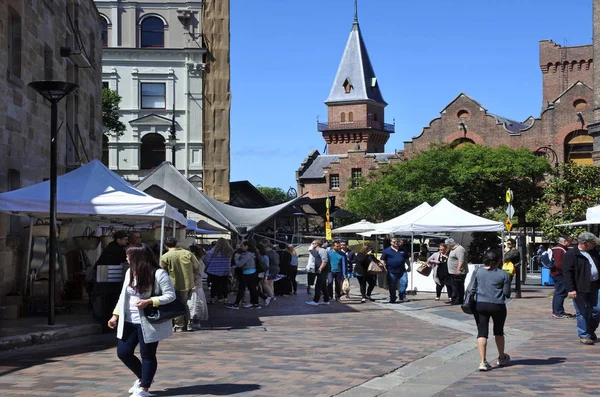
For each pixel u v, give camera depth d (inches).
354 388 364.8
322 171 4047.7
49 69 860.6
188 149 1925.4
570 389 356.8
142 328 324.5
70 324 582.9
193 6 1936.5
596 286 524.1
